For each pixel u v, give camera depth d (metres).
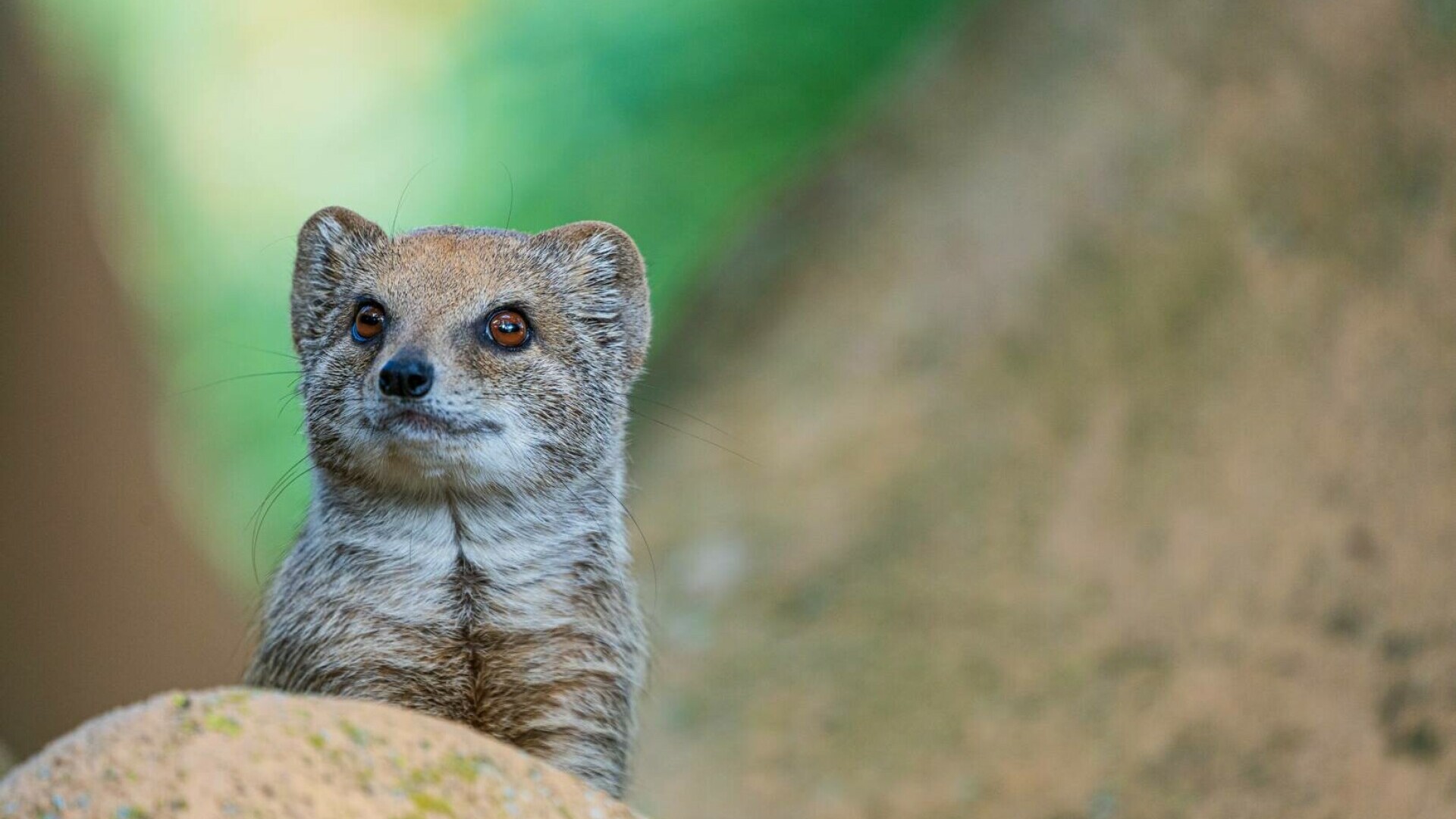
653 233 19.44
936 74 16.86
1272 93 14.30
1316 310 13.12
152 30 25.00
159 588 22.59
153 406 23.20
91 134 22.50
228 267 24.23
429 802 5.27
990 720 12.29
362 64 23.95
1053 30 16.00
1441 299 12.58
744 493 15.16
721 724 13.27
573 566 8.10
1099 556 12.97
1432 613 10.97
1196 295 13.83
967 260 15.39
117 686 22.14
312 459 8.17
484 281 8.21
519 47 21.30
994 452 14.16
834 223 16.69
